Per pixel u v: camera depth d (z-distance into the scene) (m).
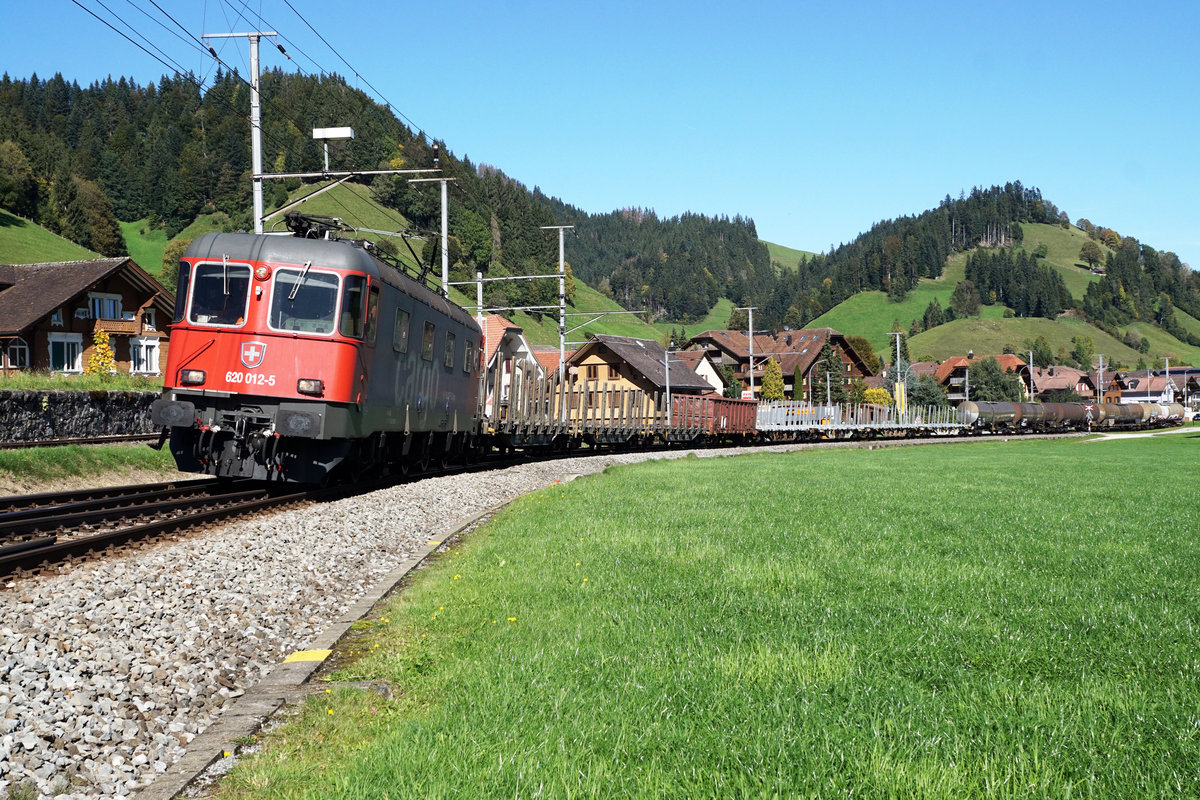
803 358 118.75
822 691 5.41
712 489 19.92
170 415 14.72
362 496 15.45
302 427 14.60
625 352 64.56
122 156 170.00
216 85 182.62
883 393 119.31
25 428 21.94
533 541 11.66
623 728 4.81
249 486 16.98
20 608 6.80
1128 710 5.05
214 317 14.96
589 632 6.85
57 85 195.62
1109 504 17.20
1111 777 4.18
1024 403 90.94
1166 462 36.91
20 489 16.92
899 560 10.13
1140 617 7.36
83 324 46.41
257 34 20.83
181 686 5.95
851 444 61.03
